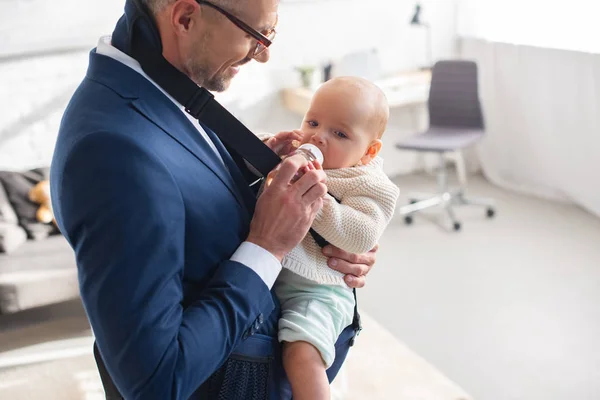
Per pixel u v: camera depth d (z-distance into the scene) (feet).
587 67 13.25
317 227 3.91
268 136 4.69
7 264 9.70
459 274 11.56
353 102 4.15
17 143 12.51
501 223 13.66
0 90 12.11
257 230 3.37
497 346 9.44
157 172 2.96
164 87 3.38
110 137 2.90
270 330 3.77
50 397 8.52
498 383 8.62
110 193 2.82
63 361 9.35
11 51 11.96
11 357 9.46
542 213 14.10
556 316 10.09
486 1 15.37
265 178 3.83
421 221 13.92
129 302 2.81
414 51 16.21
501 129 15.88
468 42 16.28
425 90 14.42
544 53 14.16
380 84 14.85
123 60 3.34
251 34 3.21
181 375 2.94
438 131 14.07
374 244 3.96
